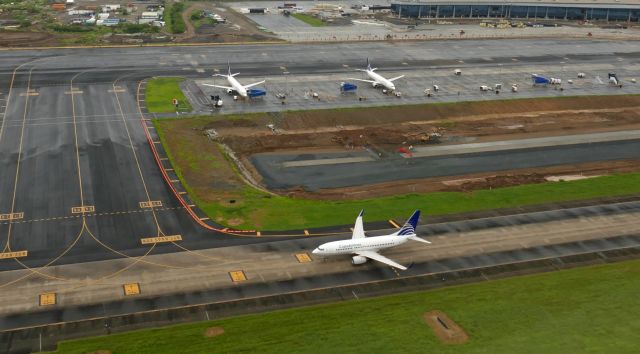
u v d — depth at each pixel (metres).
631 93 192.25
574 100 183.25
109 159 124.25
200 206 108.06
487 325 78.56
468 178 128.38
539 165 137.50
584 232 105.06
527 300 84.62
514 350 73.75
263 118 154.62
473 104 174.25
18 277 84.12
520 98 180.50
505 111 173.12
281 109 160.75
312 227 102.69
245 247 95.25
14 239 93.69
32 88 165.00
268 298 82.56
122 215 103.00
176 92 169.25
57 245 92.81
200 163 127.25
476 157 140.38
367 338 74.81
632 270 93.50
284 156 136.12
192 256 91.88
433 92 181.88
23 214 101.12
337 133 150.75
